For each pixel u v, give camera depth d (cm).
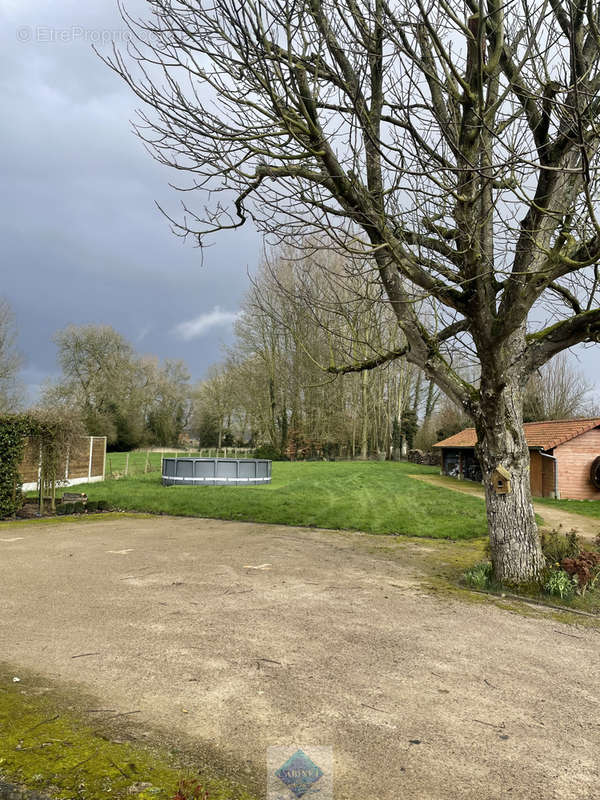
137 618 532
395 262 579
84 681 383
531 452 2380
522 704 370
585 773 288
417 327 731
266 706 351
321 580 711
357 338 732
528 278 601
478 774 283
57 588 645
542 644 501
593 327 646
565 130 508
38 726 314
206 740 306
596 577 696
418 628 528
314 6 519
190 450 5600
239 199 609
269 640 477
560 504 1909
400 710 353
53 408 1477
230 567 774
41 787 253
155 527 1170
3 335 3459
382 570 783
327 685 387
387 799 257
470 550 954
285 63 513
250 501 1543
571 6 422
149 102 529
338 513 1350
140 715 334
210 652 445
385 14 469
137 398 5225
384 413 4972
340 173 584
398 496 1806
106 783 258
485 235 635
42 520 1273
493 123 571
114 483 2156
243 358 4556
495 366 644
